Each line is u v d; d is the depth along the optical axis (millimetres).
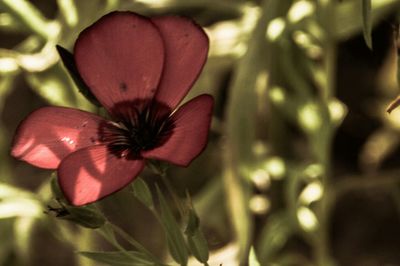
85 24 363
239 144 362
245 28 383
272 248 371
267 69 372
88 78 295
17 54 362
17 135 290
